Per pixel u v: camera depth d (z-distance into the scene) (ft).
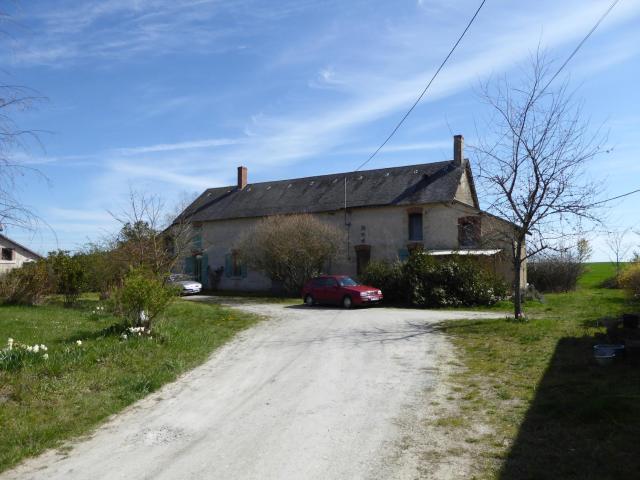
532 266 115.55
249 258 99.40
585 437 17.60
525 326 44.68
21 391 24.44
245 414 22.47
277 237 93.30
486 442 17.93
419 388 25.82
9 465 17.31
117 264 71.10
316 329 49.01
